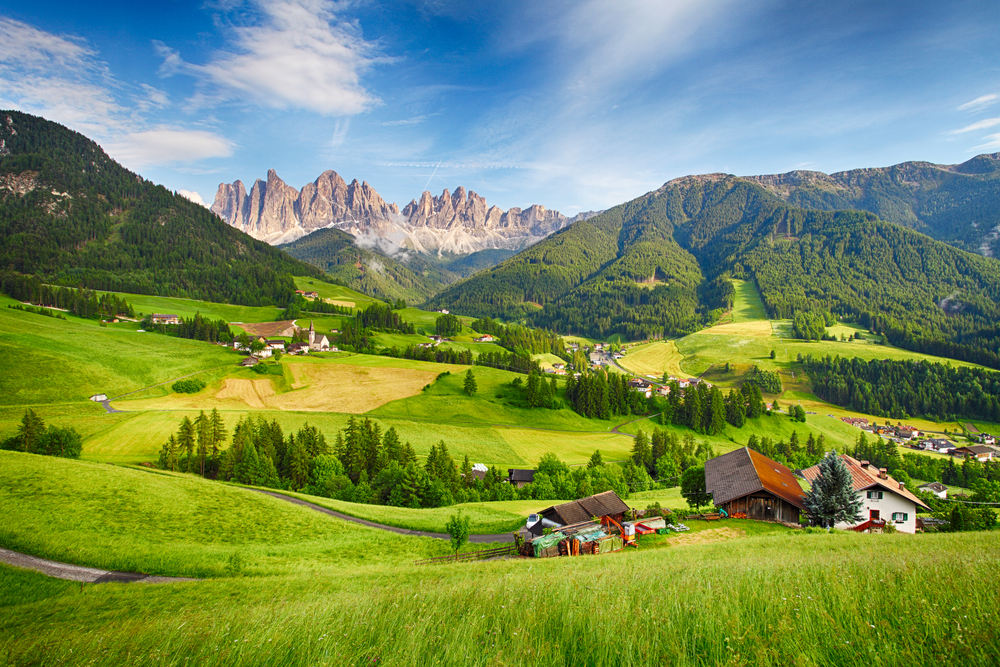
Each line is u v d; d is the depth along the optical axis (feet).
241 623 32.48
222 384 474.49
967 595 25.34
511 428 430.20
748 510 155.63
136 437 310.45
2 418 324.80
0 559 103.04
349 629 27.61
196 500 156.66
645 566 57.62
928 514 191.62
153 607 70.23
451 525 136.56
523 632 24.12
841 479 141.28
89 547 113.09
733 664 19.66
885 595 27.02
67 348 457.27
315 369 540.11
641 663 21.16
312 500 203.51
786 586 31.27
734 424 517.96
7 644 35.17
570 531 137.80
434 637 25.45
